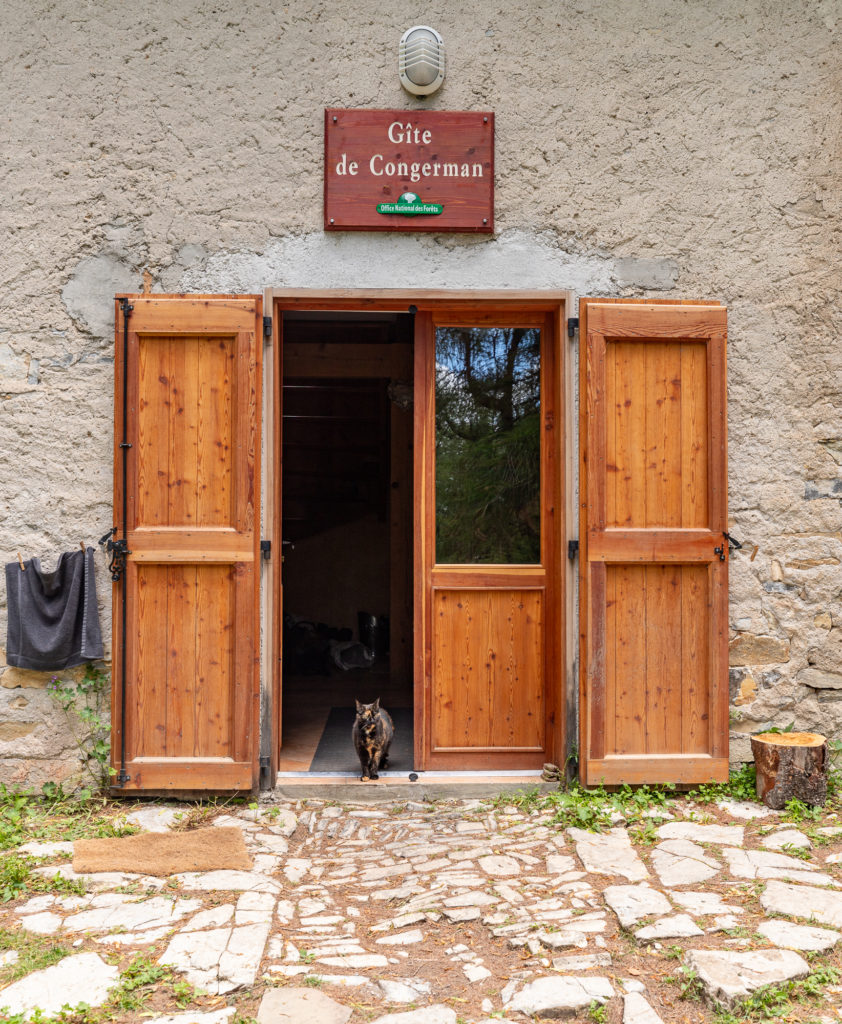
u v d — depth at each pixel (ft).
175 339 12.06
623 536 12.17
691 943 7.98
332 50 12.39
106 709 12.26
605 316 12.16
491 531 13.12
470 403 13.12
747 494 12.74
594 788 12.19
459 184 12.41
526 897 9.12
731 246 12.71
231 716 12.09
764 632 12.74
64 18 12.23
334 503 26.63
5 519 12.26
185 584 12.07
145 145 12.30
